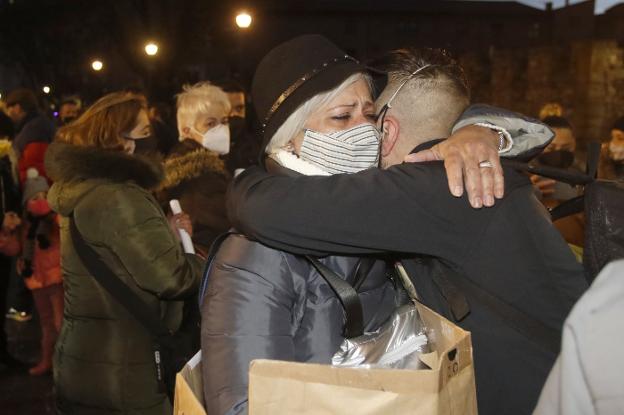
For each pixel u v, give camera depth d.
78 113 9.27
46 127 7.22
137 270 2.43
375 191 1.44
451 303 1.50
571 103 10.80
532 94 11.84
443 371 1.23
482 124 1.55
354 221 1.44
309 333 1.50
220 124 3.79
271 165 1.62
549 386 1.02
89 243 2.48
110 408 2.51
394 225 1.45
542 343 1.47
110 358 2.48
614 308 0.93
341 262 1.54
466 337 1.31
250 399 1.23
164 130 6.27
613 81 10.37
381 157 1.76
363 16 47.06
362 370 1.22
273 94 1.58
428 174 1.46
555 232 1.48
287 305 1.49
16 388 4.88
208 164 3.40
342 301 1.46
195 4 19.39
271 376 1.22
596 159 1.53
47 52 28.23
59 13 26.77
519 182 1.50
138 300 2.47
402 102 1.72
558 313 1.47
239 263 1.50
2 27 28.77
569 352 0.96
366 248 1.47
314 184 1.48
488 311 1.48
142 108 2.69
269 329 1.45
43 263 4.89
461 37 47.97
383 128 1.74
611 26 26.14
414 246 1.47
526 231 1.46
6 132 5.41
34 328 6.25
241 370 1.43
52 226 4.89
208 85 3.86
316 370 1.22
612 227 1.42
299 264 1.51
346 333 1.48
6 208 4.90
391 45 47.59
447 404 1.25
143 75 19.58
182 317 2.61
